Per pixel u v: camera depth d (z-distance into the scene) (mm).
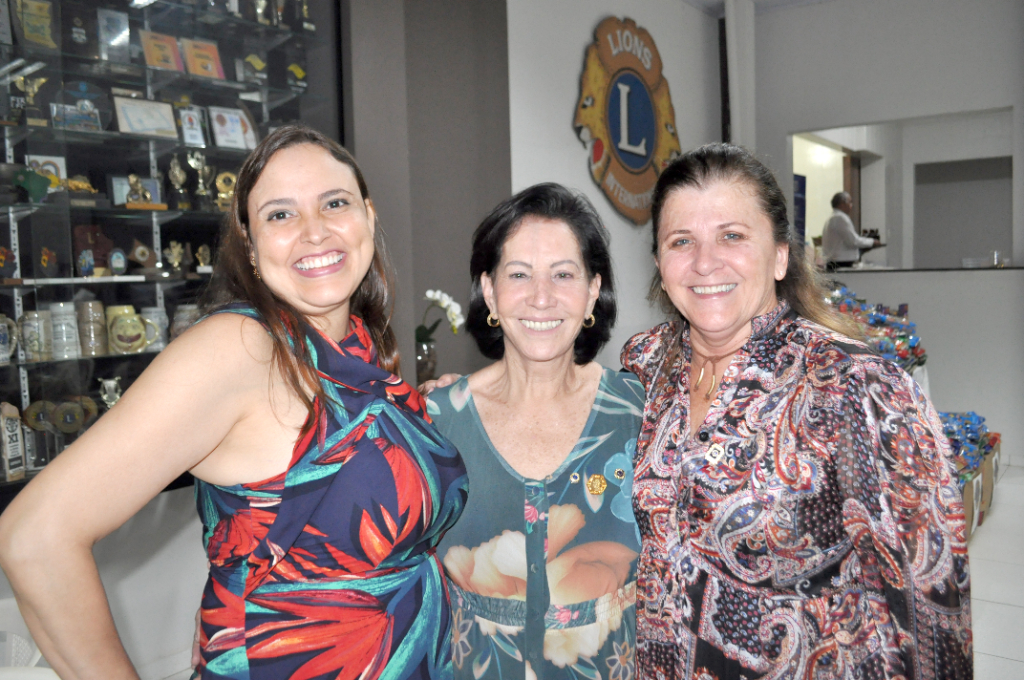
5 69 2104
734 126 6141
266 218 1006
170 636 2605
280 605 959
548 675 1220
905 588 974
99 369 2359
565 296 1257
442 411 1332
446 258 3822
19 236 2145
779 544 1042
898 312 4145
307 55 2719
